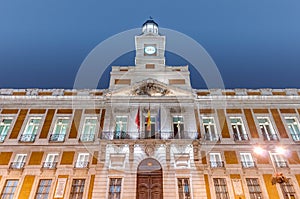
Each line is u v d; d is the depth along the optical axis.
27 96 26.22
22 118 24.91
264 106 26.00
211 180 20.67
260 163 21.78
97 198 19.44
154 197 19.86
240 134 24.11
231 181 20.70
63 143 23.00
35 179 20.78
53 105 25.95
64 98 26.20
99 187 20.00
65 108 25.70
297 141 23.19
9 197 19.98
